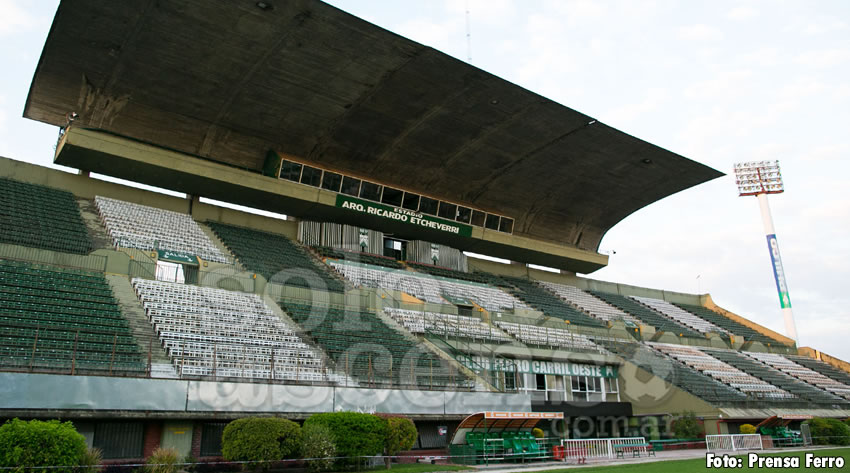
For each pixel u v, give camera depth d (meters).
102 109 27.22
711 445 24.12
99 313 19.25
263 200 32.25
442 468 16.95
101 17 22.55
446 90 29.00
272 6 22.94
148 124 28.50
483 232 40.03
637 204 43.28
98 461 12.84
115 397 14.95
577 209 43.41
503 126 32.56
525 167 37.31
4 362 14.84
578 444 21.91
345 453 15.62
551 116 31.81
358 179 34.28
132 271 23.92
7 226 23.06
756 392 33.88
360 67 26.84
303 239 34.44
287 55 25.64
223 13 23.06
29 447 10.94
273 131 30.81
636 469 16.41
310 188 32.62
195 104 28.03
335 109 29.69
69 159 27.34
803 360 45.59
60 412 14.12
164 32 23.67
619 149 35.62
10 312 17.44
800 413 32.56
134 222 27.89
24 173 27.58
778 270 55.34
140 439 15.53
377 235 37.09
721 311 54.44
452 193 38.81
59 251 22.75
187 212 31.94
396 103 29.75
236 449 14.30
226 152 31.19
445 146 34.16
